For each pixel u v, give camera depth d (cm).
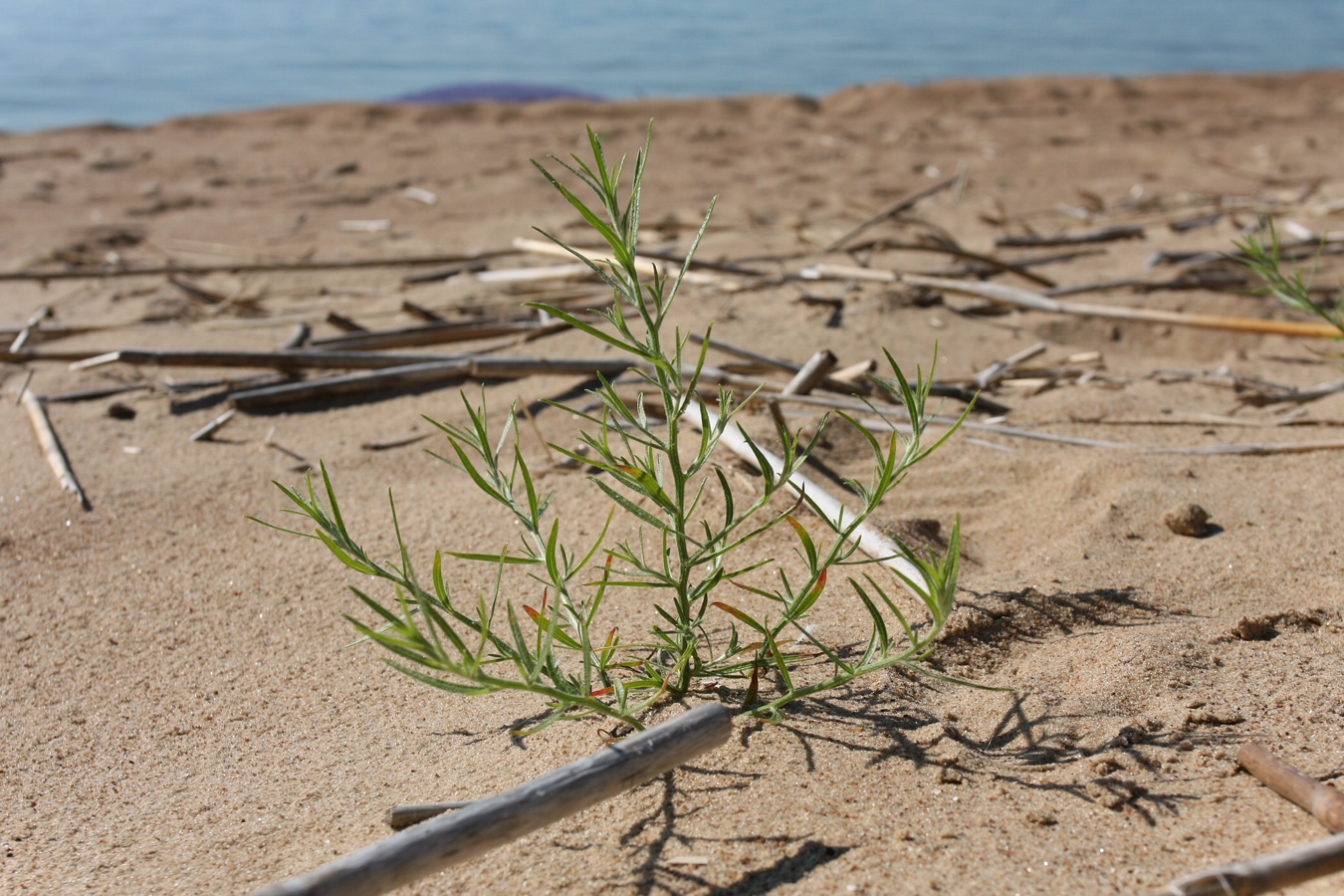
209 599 276
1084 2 2433
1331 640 226
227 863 181
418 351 426
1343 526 273
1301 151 894
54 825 198
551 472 327
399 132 1122
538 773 193
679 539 194
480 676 158
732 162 942
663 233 684
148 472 345
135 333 496
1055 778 186
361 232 730
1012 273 541
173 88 1608
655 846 173
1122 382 395
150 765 216
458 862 150
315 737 221
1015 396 383
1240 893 140
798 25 2098
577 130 1102
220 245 700
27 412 388
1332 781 181
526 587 267
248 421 385
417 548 293
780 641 230
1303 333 407
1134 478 300
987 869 164
